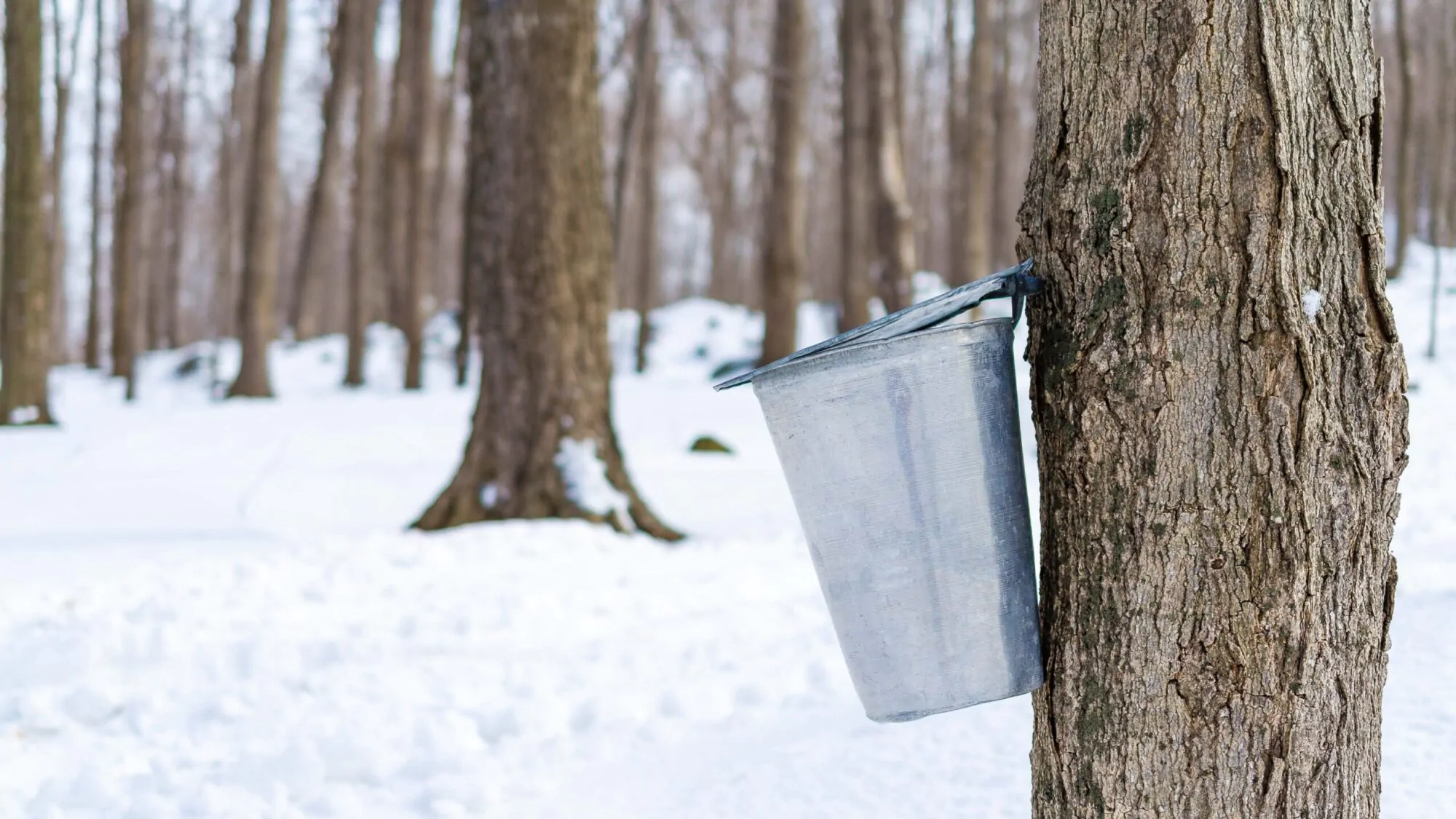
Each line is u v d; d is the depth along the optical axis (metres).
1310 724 1.80
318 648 4.60
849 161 18.28
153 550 7.25
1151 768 1.87
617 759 3.60
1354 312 1.83
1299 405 1.79
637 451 12.92
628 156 22.95
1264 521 1.80
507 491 7.50
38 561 6.89
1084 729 1.95
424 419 17.30
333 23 25.50
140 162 24.81
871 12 17.67
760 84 35.16
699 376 24.47
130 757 3.70
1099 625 1.92
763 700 4.05
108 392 26.19
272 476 11.23
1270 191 1.80
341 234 46.03
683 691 4.05
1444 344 18.66
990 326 1.96
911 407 1.93
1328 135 1.83
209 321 47.69
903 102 22.31
